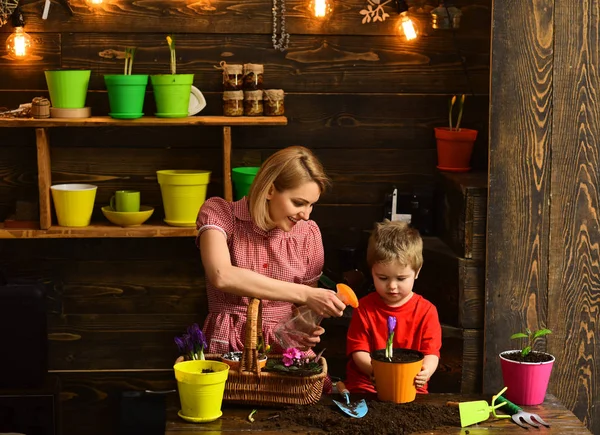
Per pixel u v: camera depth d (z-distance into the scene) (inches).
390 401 83.5
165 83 117.3
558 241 113.4
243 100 123.7
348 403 82.2
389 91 129.8
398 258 98.9
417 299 103.0
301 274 99.9
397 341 101.9
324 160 130.8
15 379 115.9
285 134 129.6
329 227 132.3
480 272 114.9
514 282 113.7
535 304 114.1
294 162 90.8
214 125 119.9
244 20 126.2
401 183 132.1
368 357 99.7
